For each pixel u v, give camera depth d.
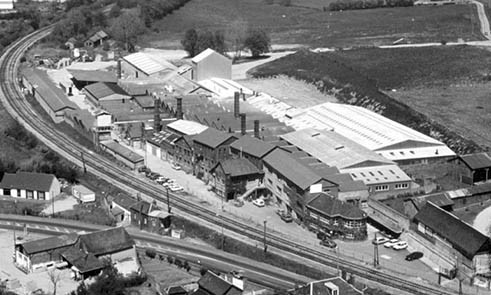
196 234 193.38
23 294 161.50
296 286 163.12
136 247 186.00
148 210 197.88
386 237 190.12
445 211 184.62
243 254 182.38
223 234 190.50
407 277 169.75
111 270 167.25
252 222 199.00
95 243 173.62
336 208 188.75
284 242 186.50
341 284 155.38
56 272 171.62
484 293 162.50
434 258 177.75
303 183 196.75
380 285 165.25
